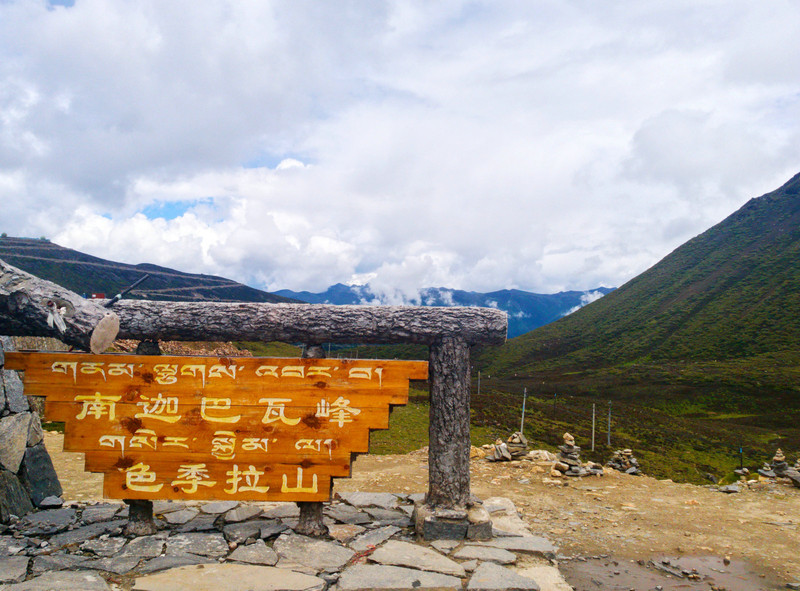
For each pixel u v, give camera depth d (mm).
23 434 7613
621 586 6422
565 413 58875
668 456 43531
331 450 6555
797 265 154250
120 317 6676
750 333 125438
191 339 6914
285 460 6516
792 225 183000
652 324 152750
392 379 6691
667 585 6480
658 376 103625
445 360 6918
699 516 9594
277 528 6793
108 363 6523
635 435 51438
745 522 9266
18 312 5953
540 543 6492
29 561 5688
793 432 63156
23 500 7352
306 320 6742
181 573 5340
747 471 13531
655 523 9055
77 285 116500
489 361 150750
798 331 118438
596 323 172625
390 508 8016
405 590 5117
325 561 5785
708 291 162250
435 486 6922
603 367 128875
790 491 11711
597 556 7430
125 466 6418
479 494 10672
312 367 6664
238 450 6492
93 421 6461
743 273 165625
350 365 6691
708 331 134875
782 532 8695
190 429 6488
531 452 14109
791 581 6672
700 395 87938
